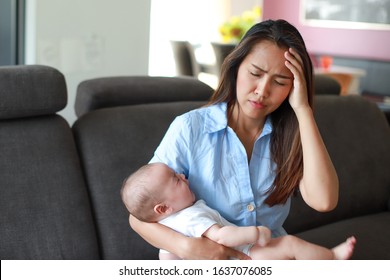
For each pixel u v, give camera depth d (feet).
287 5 23.08
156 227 5.14
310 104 5.12
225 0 25.23
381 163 8.50
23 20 10.74
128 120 6.73
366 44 20.84
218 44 16.66
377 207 8.44
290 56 4.75
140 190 5.12
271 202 5.33
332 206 5.09
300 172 5.27
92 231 6.13
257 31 4.86
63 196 6.00
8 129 6.00
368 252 6.97
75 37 11.30
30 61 10.78
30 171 5.91
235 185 5.18
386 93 19.13
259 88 4.78
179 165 5.20
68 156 6.18
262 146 5.35
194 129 5.19
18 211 5.74
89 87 7.04
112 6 11.82
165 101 7.46
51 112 6.27
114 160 6.46
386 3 19.99
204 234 4.97
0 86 5.80
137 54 12.55
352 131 8.38
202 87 7.84
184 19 23.68
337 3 21.47
